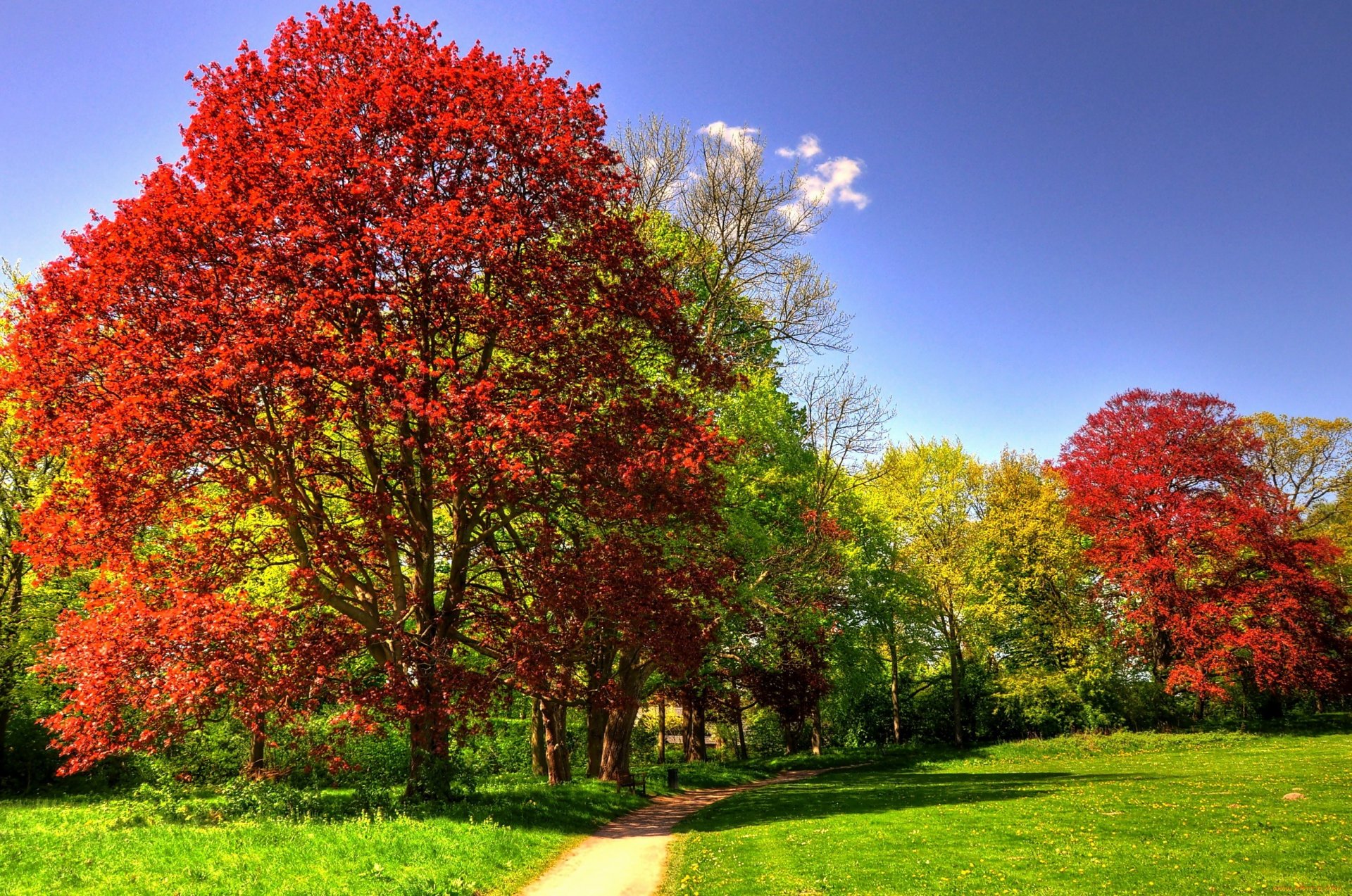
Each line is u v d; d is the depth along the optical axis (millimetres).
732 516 25438
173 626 14914
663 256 24344
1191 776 24281
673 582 19000
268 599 19469
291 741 21094
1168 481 41156
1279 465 53844
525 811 17031
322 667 15453
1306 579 38750
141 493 15930
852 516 38781
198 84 17062
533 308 17109
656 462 16828
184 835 12773
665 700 38562
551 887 11812
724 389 20500
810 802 21203
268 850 11750
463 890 10703
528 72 18625
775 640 30781
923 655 45938
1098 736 40875
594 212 18375
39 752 26734
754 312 28125
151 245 15070
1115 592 44125
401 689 15672
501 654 18109
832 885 11164
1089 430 44969
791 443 31812
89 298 15000
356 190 15289
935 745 47750
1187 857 12586
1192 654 39688
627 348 19672
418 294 16281
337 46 17500
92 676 14633
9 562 25844
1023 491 46938
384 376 14938
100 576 17562
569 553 18109
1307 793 18219
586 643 18109
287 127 16062
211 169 15969
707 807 21453
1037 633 46031
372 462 17359
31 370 15297
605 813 19359
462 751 29891
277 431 16141
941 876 11602
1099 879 11305
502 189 17500
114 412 14297
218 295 15562
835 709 48562
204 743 23781
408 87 16438
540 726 30641
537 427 15148
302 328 15164
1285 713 47125
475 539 19000
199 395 15039
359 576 19938
